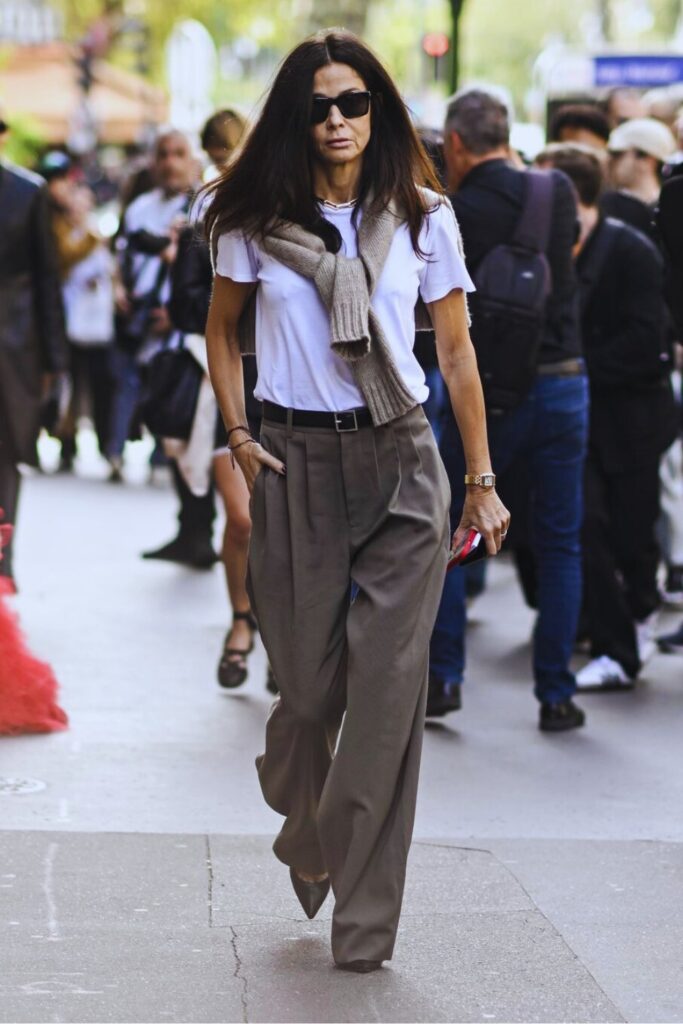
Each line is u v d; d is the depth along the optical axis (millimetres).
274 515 9289
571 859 11578
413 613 9094
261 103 9164
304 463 9227
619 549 17562
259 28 85688
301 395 9195
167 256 21828
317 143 9070
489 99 14406
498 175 14359
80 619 19328
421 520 9141
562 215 14383
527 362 14164
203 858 11289
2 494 19766
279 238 9125
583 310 16766
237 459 9453
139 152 68375
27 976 9172
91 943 9711
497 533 9594
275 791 9648
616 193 18312
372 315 9062
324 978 9297
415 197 9195
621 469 17094
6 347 19219
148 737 14461
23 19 77750
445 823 12375
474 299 14156
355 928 9250
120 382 31719
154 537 25469
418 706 9195
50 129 66438
